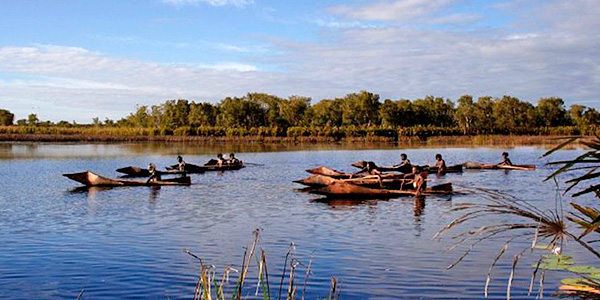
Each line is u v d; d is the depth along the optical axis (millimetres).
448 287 9133
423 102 114875
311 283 9406
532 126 107562
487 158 44562
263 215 16281
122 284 9406
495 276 9672
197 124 110438
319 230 13906
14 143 70625
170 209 17547
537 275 9641
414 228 14062
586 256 10828
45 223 15094
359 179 22797
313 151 54750
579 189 22062
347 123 114625
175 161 41250
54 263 10742
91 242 12602
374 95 114750
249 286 9242
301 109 114938
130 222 15219
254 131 88875
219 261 10891
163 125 111875
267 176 29328
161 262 10797
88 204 18703
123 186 24203
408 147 63906
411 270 10117
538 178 26938
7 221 15398
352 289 9078
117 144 70562
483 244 12031
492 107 109312
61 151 53094
